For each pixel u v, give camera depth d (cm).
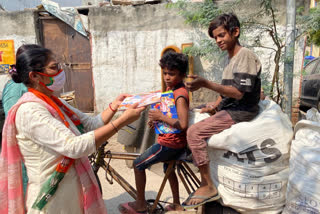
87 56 468
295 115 389
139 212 212
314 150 158
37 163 139
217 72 399
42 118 130
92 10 439
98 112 466
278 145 175
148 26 423
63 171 138
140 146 385
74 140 132
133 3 448
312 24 303
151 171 386
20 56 137
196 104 415
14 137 138
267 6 311
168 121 189
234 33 179
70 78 482
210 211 192
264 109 199
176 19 409
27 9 474
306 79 597
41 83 141
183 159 203
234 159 178
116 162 423
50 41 475
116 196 327
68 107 168
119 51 441
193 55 375
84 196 150
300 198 160
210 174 189
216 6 342
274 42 359
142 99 162
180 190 332
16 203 142
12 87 231
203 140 182
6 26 473
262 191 174
